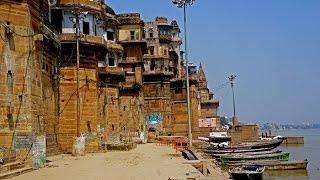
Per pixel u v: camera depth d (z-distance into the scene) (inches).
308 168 1991.9
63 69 1600.6
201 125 3270.2
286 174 1736.0
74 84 1605.6
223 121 5876.0
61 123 1573.6
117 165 1213.1
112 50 2257.6
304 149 3599.9
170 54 3538.4
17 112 1080.8
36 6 1224.2
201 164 1325.0
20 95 1092.5
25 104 1100.5
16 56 1094.4
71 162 1286.9
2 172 946.1
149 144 2415.1
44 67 1360.7
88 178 921.5
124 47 2783.0
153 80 3110.2
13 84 1079.6
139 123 2583.7
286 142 4350.4
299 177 1656.0
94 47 1663.4
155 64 3363.7
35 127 1135.6
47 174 991.0
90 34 1737.2
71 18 1691.7
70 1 1678.2
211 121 3265.3
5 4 1083.3
